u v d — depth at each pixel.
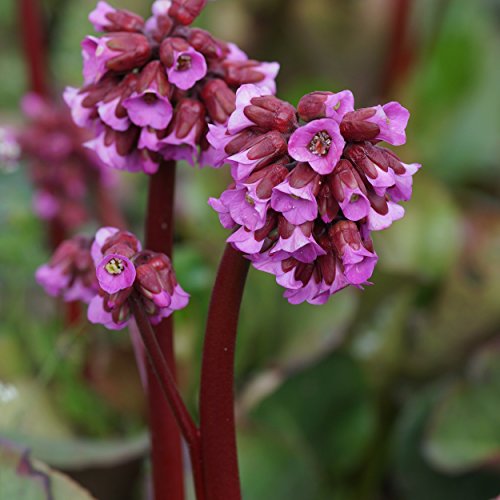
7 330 1.05
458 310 1.00
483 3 1.64
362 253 0.61
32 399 0.94
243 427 0.94
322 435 0.99
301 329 0.97
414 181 1.19
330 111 0.62
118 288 0.63
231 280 0.65
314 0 1.50
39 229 1.13
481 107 1.41
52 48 1.56
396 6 1.31
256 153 0.62
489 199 1.41
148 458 0.89
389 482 1.02
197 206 1.15
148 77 0.66
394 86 1.33
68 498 0.73
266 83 0.68
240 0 1.49
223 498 0.67
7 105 1.58
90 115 0.68
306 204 0.61
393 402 1.05
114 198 1.17
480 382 0.94
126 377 0.95
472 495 0.95
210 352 0.66
